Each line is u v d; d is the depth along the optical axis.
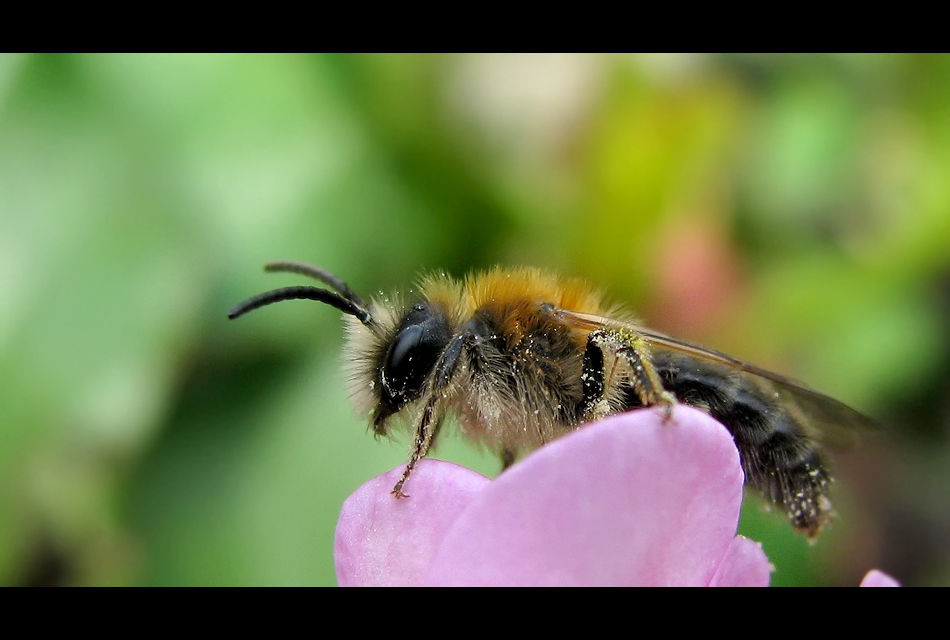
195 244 0.08
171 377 0.08
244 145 0.08
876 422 0.07
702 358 0.07
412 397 0.07
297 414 0.08
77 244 0.08
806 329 0.08
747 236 0.09
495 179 0.08
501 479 0.06
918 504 0.08
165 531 0.08
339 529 0.06
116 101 0.08
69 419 0.08
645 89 0.08
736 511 0.06
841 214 0.09
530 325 0.07
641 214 0.08
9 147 0.08
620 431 0.06
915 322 0.08
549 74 0.08
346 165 0.08
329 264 0.08
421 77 0.08
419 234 0.08
